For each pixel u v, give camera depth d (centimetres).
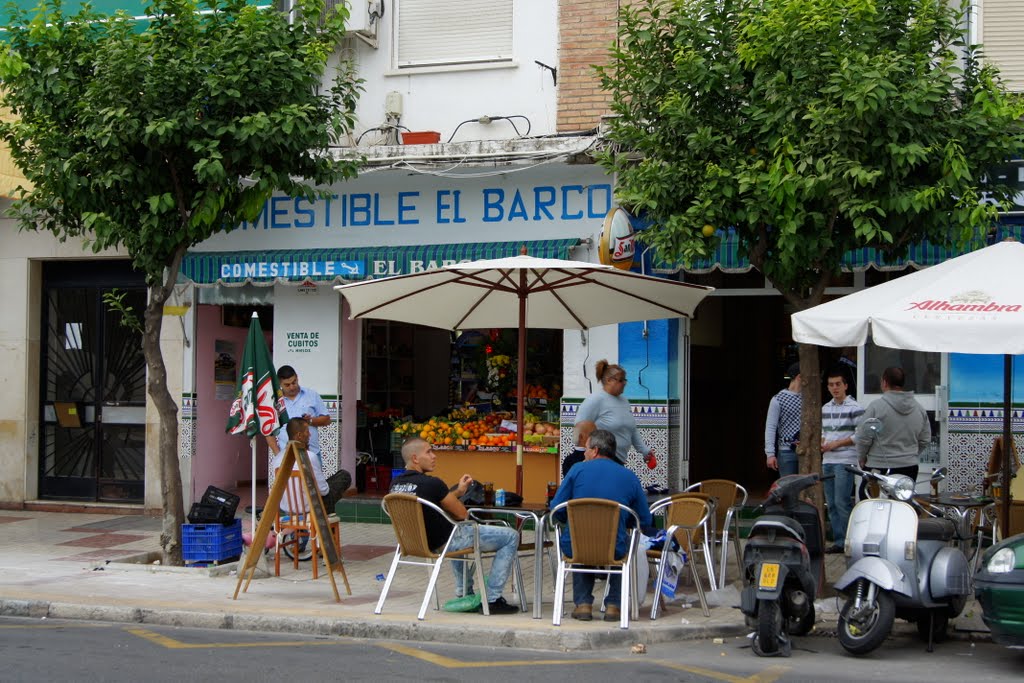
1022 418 1206
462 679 718
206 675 718
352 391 1481
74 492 1583
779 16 975
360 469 1519
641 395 1323
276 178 1105
